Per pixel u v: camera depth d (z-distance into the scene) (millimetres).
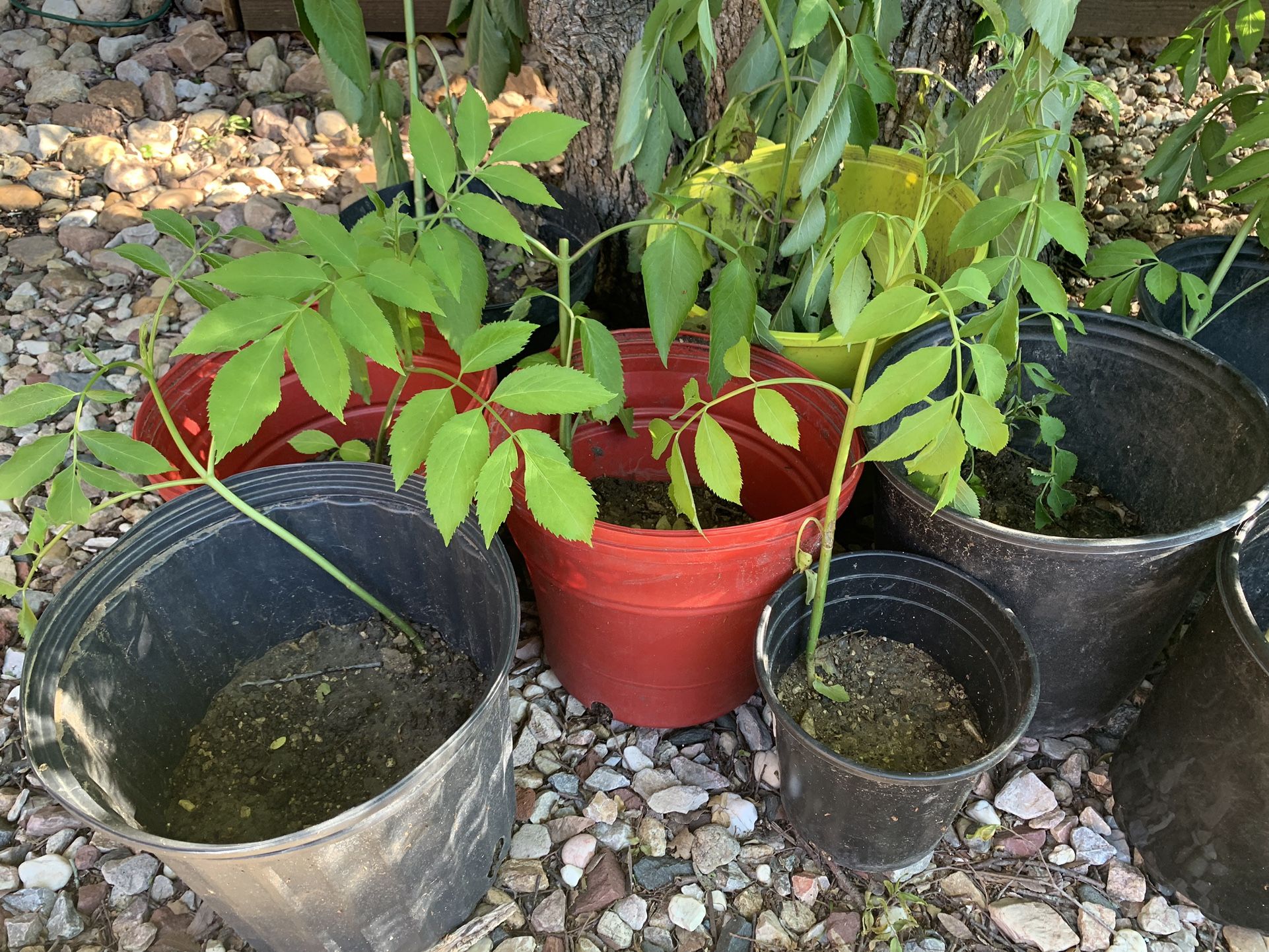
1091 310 1520
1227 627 1142
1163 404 1477
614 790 1412
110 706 1181
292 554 1378
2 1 2920
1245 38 1567
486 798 1158
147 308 2205
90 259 2318
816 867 1322
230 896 996
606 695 1471
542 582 1345
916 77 1771
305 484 1309
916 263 1051
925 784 1076
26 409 1002
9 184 2473
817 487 1446
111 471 1030
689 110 1940
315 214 906
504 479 856
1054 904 1274
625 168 2004
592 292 2219
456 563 1298
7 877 1296
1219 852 1185
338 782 1312
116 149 2582
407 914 1132
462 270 1081
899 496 1313
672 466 1091
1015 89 1298
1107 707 1433
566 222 2027
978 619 1288
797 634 1338
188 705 1358
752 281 1188
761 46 1538
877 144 1855
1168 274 1426
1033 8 1003
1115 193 2510
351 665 1453
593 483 1615
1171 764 1248
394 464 902
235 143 2660
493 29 1895
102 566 1167
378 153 1887
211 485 1109
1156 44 2990
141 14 2980
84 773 1052
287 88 2859
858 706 1344
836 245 900
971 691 1354
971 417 867
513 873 1305
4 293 2219
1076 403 1598
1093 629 1284
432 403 915
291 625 1477
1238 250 1557
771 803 1394
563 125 986
